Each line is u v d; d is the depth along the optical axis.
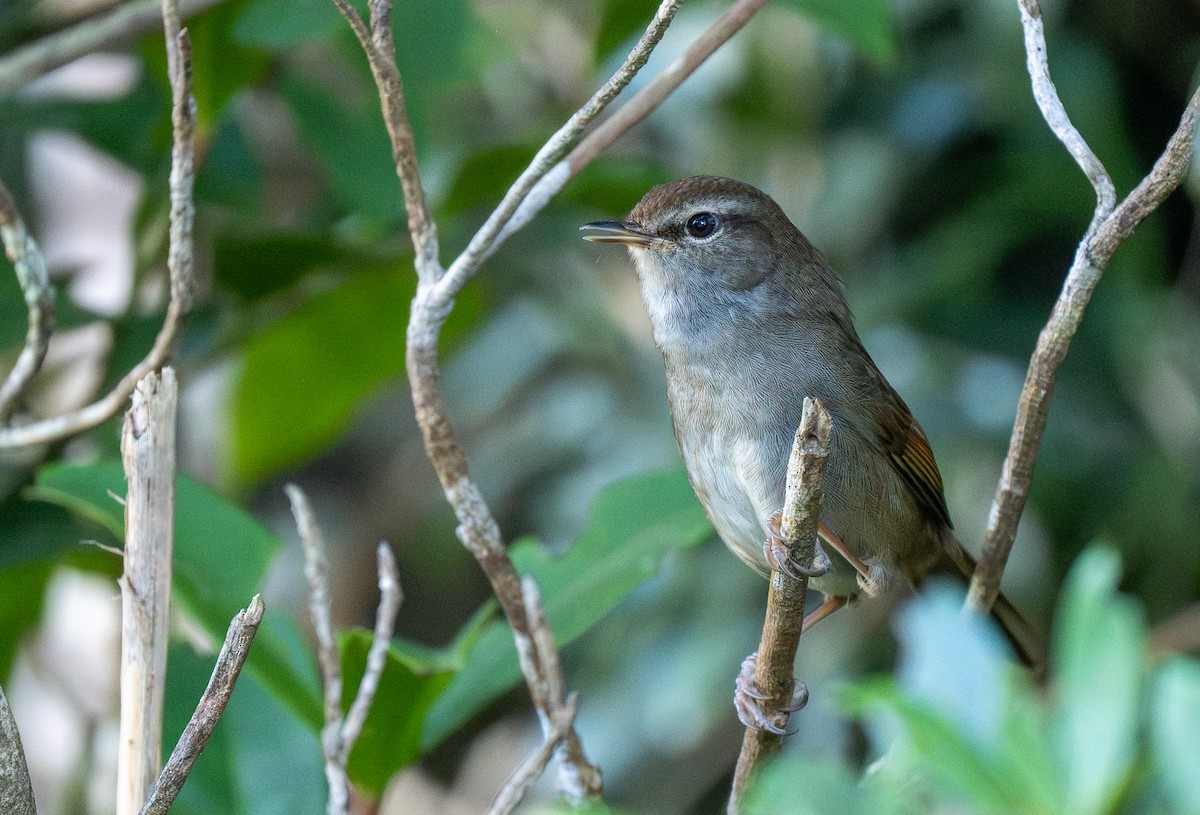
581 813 3.88
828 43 13.55
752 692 6.54
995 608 8.91
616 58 14.11
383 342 11.14
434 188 10.75
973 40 13.50
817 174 13.72
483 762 15.66
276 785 6.89
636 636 13.98
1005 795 3.81
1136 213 6.08
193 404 12.99
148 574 5.49
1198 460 12.88
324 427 11.79
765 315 8.67
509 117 14.87
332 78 12.77
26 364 6.48
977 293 13.55
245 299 10.17
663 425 14.36
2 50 9.88
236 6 9.17
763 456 8.46
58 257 13.35
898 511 8.84
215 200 10.45
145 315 9.84
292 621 7.11
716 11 13.63
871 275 13.63
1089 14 13.42
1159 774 4.07
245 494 12.27
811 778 3.75
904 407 8.94
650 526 7.69
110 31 9.02
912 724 3.93
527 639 6.13
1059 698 4.29
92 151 11.41
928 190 13.72
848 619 13.34
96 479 7.16
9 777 4.93
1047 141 13.02
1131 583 12.98
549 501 14.73
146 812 4.89
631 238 8.89
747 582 13.55
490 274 11.54
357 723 5.62
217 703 4.92
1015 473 6.65
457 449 6.09
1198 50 13.39
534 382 15.66
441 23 8.87
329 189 12.14
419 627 16.64
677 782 13.70
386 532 16.28
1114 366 13.27
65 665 12.29
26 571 10.14
